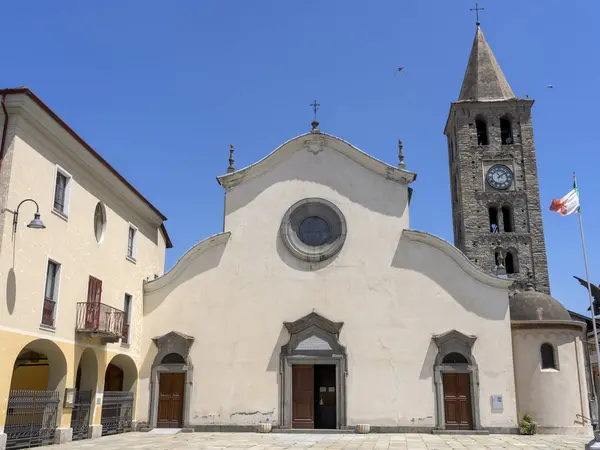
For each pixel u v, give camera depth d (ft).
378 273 104.22
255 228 108.37
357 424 97.86
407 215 106.63
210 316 105.09
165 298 106.93
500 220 163.63
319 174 110.22
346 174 109.81
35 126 72.95
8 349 66.08
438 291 102.53
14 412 70.79
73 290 81.35
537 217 162.30
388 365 100.01
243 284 105.81
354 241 106.11
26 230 70.59
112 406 94.73
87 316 83.30
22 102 69.36
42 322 73.51
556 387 97.60
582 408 98.27
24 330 69.26
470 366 98.68
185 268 107.76
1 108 69.72
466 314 101.19
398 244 105.29
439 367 98.89
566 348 99.96
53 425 76.59
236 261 107.04
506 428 96.17
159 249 120.47
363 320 102.32
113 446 75.92
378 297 103.14
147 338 105.50
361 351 100.94
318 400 101.76
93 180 88.38
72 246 81.51
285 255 106.42
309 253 105.60
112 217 95.55
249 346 102.94
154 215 113.39
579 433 95.96
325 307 103.45
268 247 107.14
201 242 107.14
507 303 100.94
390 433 96.94
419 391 98.58
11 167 68.39
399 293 103.04
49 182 76.18
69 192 81.15
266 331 103.30
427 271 103.55
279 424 98.94
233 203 110.01
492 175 166.20
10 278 67.15
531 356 99.40
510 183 165.78
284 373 100.63
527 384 98.48
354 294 103.60
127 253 101.65
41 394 73.97
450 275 102.99
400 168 110.22
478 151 168.86
